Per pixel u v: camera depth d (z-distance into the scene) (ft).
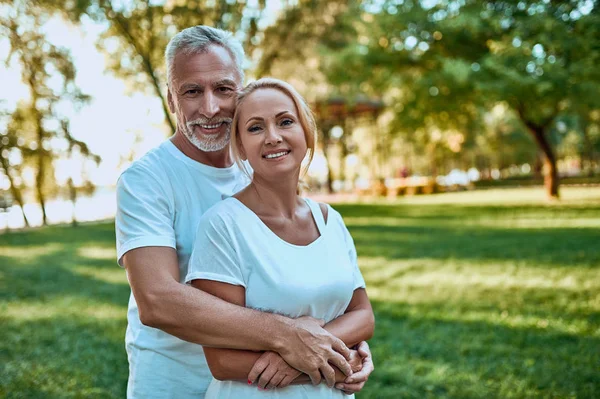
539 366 14.85
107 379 15.01
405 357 15.97
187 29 6.63
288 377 5.53
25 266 34.40
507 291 23.08
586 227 40.57
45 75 44.75
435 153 121.70
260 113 5.84
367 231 45.88
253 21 42.34
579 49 52.75
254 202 6.00
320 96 71.36
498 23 54.65
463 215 56.49
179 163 6.61
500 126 130.72
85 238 50.72
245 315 5.42
